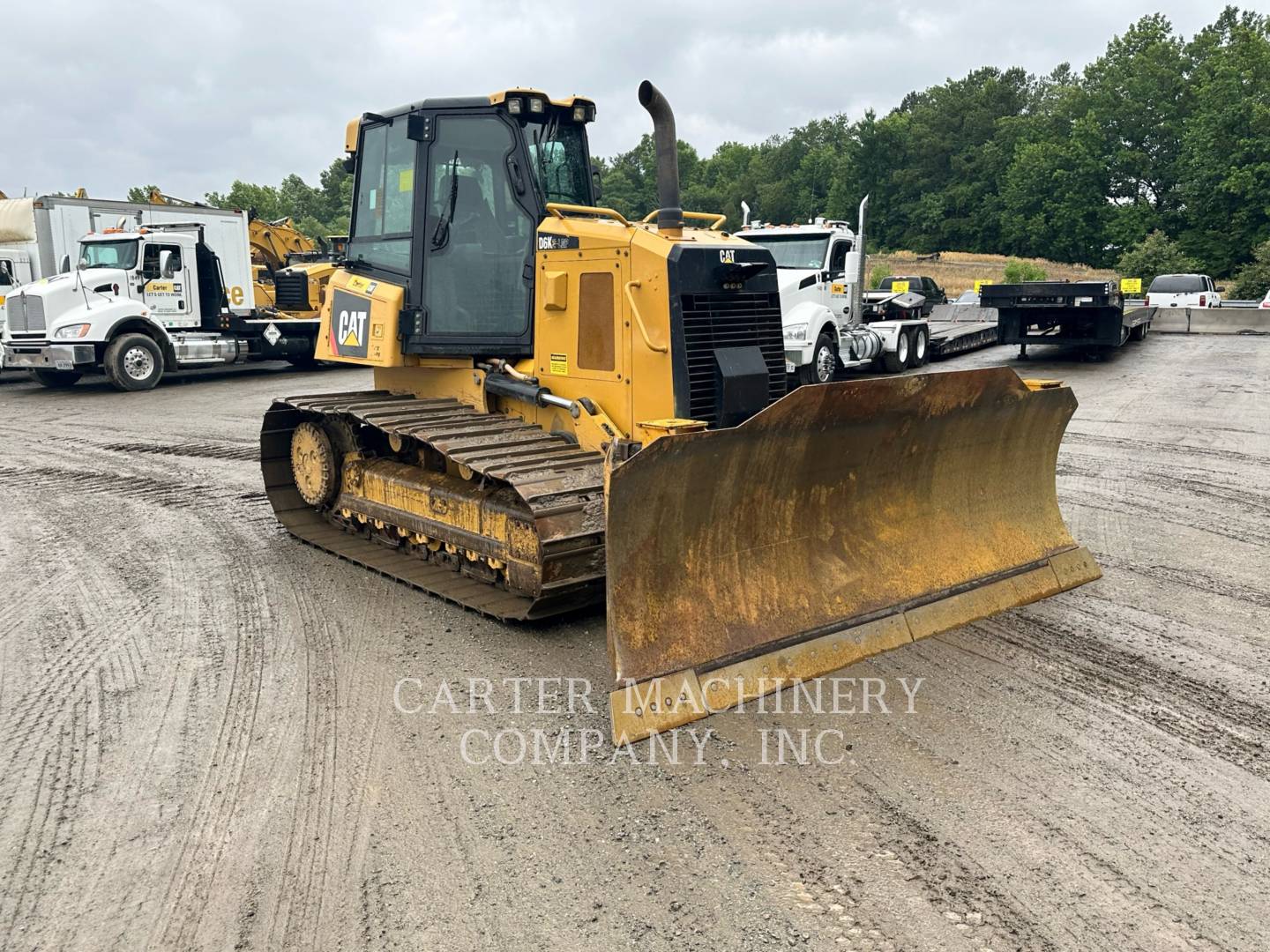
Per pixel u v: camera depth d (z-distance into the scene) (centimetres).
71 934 289
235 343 1858
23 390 1742
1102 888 305
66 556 689
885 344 1730
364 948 282
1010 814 347
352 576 636
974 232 8850
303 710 437
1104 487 855
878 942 281
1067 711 425
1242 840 330
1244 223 5619
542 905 300
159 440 1182
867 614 487
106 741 410
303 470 739
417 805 358
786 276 1445
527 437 552
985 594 540
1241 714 423
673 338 505
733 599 451
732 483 443
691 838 334
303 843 334
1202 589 587
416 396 671
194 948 283
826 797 359
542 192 573
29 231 1828
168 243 1744
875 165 9706
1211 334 2333
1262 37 6419
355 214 677
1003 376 531
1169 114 7225
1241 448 1013
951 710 427
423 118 597
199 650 510
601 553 495
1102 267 7419
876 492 519
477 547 568
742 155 14550
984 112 9162
